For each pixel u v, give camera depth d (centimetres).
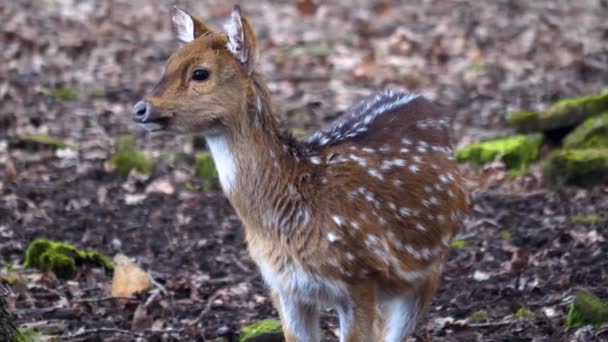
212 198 1502
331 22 2666
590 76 2116
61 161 1620
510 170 1558
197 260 1263
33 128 1766
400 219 893
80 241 1317
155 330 1032
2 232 1324
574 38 2412
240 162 869
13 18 2542
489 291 1114
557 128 1598
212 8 2800
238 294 1143
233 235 1349
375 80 2106
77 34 2434
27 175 1555
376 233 870
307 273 867
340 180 869
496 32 2489
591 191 1423
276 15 2753
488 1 2859
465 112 1875
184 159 1647
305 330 901
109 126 1805
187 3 2855
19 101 1909
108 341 1002
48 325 1026
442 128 980
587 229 1282
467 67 2178
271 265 882
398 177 899
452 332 1017
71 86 2036
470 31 2500
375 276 876
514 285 1127
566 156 1452
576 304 1001
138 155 1603
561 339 973
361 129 916
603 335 959
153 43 2398
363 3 2894
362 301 873
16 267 1200
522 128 1623
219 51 859
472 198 1437
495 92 2002
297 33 2538
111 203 1462
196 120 855
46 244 1209
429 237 921
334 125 961
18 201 1439
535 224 1327
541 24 2567
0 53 2236
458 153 1595
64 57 2241
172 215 1425
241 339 991
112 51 2306
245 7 2834
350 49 2370
